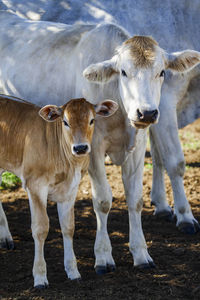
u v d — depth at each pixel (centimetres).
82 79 758
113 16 932
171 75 841
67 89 808
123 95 653
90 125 624
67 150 643
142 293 604
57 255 731
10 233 799
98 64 668
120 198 1026
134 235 712
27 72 870
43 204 639
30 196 641
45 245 772
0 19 983
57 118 639
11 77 895
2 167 700
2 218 774
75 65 787
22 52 890
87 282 640
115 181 1138
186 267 688
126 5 932
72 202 665
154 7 920
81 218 912
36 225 630
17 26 944
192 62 678
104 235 699
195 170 1212
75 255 736
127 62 631
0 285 629
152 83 625
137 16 922
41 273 627
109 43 745
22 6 1024
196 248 762
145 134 713
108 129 703
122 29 760
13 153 671
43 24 917
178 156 865
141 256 698
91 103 692
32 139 645
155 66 625
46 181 642
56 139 648
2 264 700
